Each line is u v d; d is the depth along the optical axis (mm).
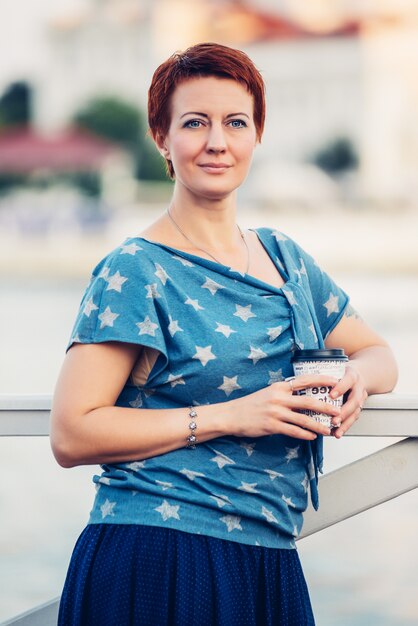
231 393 2664
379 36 81125
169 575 2535
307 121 81750
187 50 2773
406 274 33000
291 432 2586
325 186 70062
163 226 2828
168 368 2645
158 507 2574
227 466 2627
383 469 2893
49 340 16547
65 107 81500
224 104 2719
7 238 45406
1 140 69125
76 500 6504
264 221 53219
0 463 7629
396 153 80625
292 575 2662
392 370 2969
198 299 2682
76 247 43812
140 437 2588
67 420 2609
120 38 82188
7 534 5781
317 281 3006
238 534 2598
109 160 69000
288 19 81500
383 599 4773
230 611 2539
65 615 2613
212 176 2730
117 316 2623
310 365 2615
